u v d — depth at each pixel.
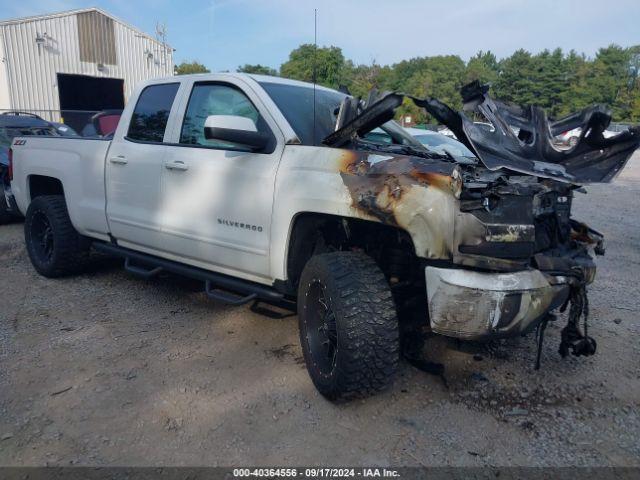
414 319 3.54
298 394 3.31
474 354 3.88
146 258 4.57
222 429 2.94
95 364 3.63
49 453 2.71
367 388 3.03
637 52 82.69
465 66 76.44
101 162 4.76
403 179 2.86
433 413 3.13
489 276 2.78
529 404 3.24
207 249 3.94
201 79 4.20
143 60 27.38
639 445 2.86
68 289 5.16
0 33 22.59
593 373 3.64
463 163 3.48
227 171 3.74
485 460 2.72
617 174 3.23
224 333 4.18
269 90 3.86
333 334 3.07
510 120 3.51
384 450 2.79
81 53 25.06
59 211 5.25
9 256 6.44
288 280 3.54
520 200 2.88
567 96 71.38
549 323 4.46
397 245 3.39
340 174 3.12
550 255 3.19
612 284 5.64
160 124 4.41
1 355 3.74
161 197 4.23
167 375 3.50
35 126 10.52
